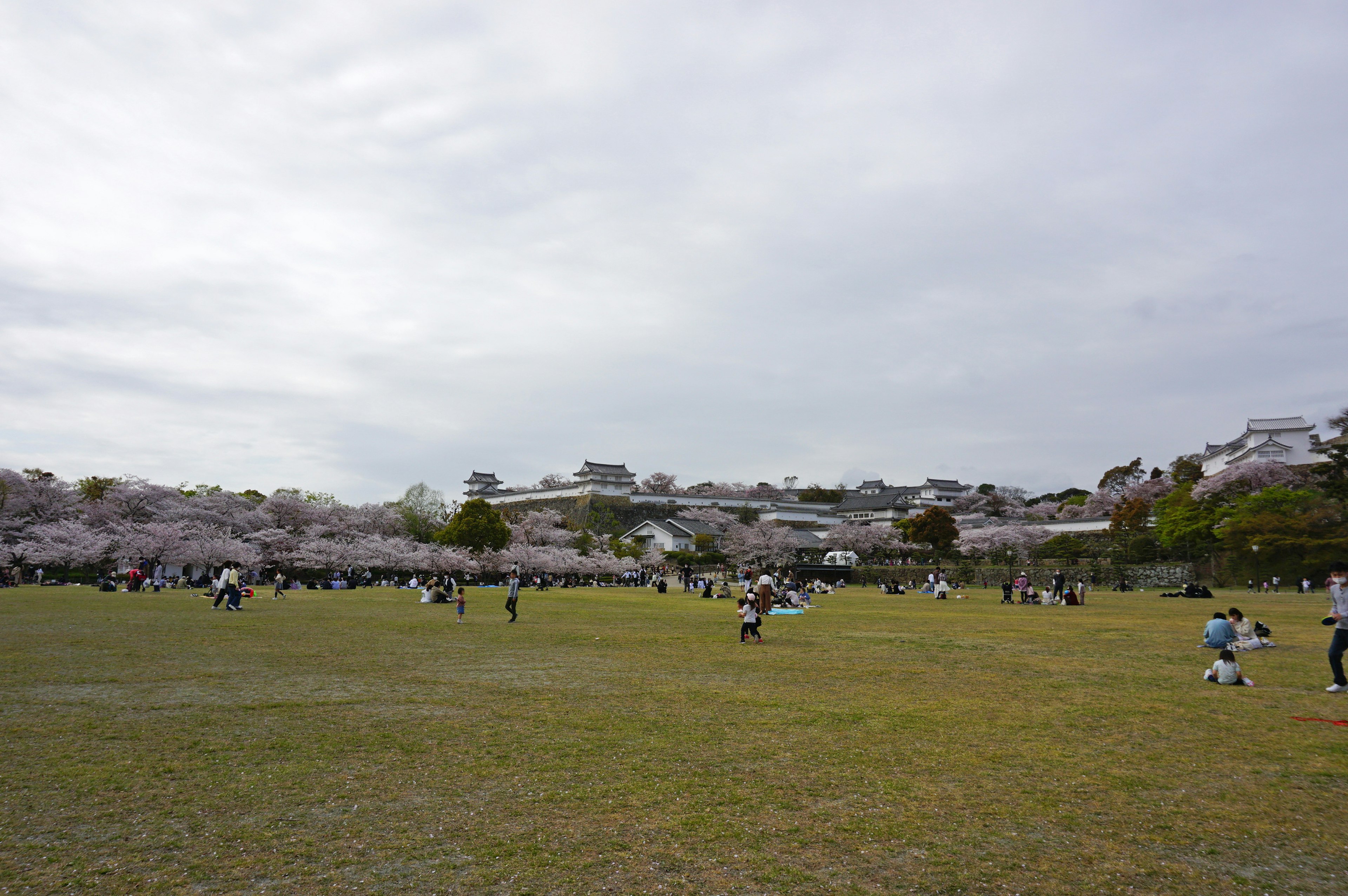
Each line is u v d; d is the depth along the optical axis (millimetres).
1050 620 29000
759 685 12914
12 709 10203
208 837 5734
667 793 6863
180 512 71062
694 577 73000
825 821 6199
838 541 112438
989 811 6453
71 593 39500
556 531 98062
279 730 9188
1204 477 101062
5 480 64250
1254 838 5867
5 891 4750
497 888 4910
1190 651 18219
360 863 5297
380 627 23234
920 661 16188
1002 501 156625
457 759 7934
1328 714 10500
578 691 12172
